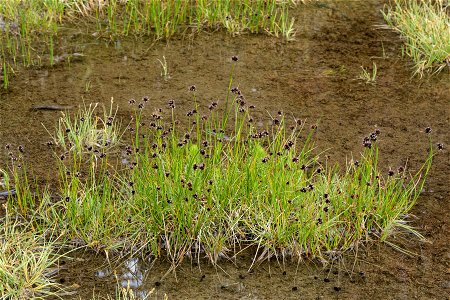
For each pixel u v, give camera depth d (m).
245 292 4.11
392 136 5.84
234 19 7.91
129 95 6.39
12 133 5.71
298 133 5.64
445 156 5.57
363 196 4.71
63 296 4.05
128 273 4.26
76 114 6.04
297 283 4.20
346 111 6.23
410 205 4.77
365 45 7.56
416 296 4.12
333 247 4.50
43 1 8.05
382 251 4.50
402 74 6.97
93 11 8.16
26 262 4.07
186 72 6.86
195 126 5.83
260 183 4.80
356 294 4.12
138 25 7.75
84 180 5.08
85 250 4.44
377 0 8.69
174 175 4.70
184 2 8.06
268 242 4.46
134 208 4.57
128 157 5.40
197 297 4.06
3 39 7.43
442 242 4.59
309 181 4.94
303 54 7.34
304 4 8.53
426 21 7.48
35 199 4.86
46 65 6.95
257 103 6.30
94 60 7.08
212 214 4.57
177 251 4.45
